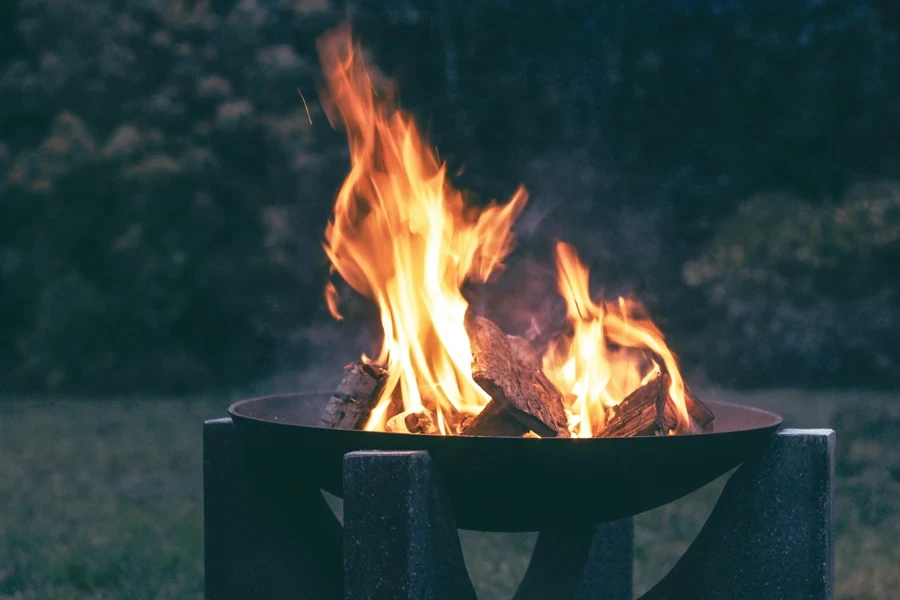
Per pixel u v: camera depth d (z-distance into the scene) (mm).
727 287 12164
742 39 13148
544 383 2709
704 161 12992
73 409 10797
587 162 11789
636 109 12188
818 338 12133
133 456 7855
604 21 12031
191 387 12359
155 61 13117
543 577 3023
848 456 7668
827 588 2404
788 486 2410
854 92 13766
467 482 2240
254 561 2648
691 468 2285
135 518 5699
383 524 2184
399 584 2164
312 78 12961
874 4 14094
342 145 12664
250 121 12695
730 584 2424
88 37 13055
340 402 2670
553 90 11805
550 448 2146
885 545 5078
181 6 13367
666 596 2461
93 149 12461
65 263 12406
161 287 12242
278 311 12602
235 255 12719
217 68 13180
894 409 9883
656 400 2561
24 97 12875
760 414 2736
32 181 12367
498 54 11750
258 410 2791
